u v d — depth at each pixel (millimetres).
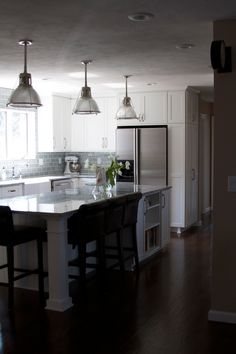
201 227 7949
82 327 3484
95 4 3014
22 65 5191
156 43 4133
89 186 6258
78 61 4965
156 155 7320
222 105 3471
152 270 5117
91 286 4598
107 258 4734
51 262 3861
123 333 3365
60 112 8055
